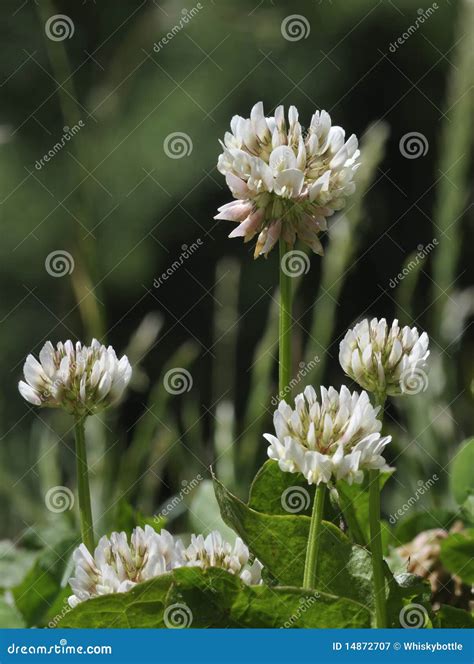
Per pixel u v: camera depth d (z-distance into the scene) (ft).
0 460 2.09
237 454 1.97
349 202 1.96
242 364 4.39
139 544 1.32
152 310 4.65
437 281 1.98
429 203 4.59
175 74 4.64
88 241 1.97
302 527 1.33
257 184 1.35
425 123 4.76
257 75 4.67
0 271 4.42
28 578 1.55
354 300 4.31
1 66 4.59
